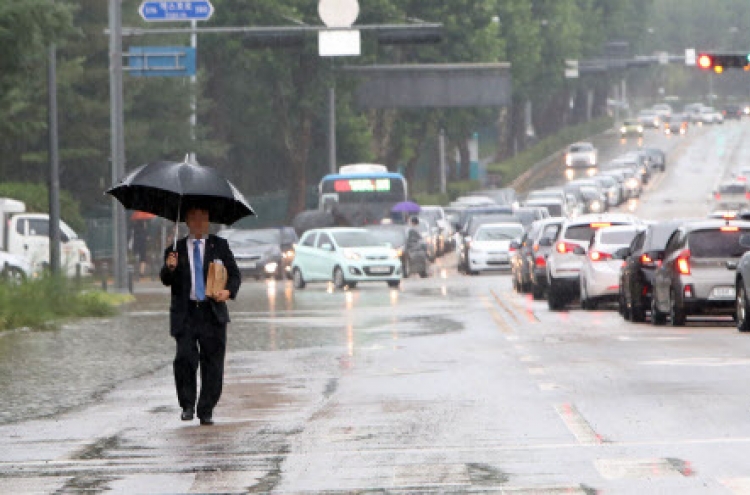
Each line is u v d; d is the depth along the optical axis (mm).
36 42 85625
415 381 45750
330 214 164375
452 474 27938
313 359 54844
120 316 86312
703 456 29297
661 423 34312
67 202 146875
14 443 34125
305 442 32844
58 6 85562
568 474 27547
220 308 37062
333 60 192250
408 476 27828
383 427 34969
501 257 147375
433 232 184250
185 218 37844
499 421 35531
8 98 97062
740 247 68938
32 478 28797
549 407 38062
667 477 26938
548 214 182625
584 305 86500
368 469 28812
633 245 78125
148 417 38656
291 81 193500
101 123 162500
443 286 122062
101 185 166375
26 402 42844
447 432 33812
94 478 28656
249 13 185125
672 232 73125
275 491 26656
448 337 64812
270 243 147875
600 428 33781
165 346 63906
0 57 84938
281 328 72625
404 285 125375
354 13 116688
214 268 37031
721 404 37562
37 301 81375
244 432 34938
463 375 47281
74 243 126812
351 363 52844
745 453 29562
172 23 179125
